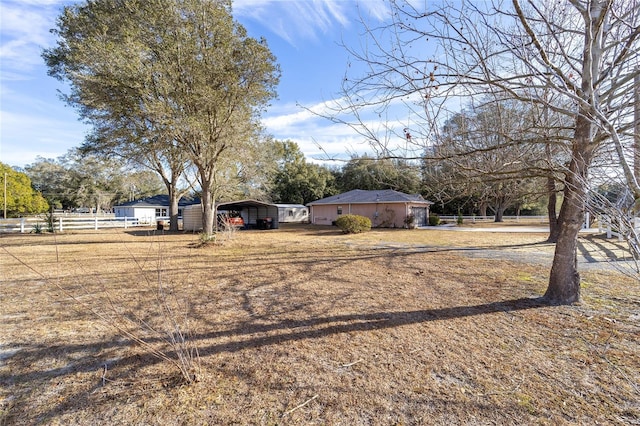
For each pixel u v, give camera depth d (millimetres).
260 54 10016
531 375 2523
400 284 5594
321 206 27047
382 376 2545
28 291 5230
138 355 2975
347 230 17484
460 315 3975
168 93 9781
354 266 7371
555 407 2102
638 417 1991
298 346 3135
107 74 9320
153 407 2166
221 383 2475
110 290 5277
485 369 2629
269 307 4387
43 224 17953
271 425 1966
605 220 1677
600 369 2604
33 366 2762
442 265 7309
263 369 2688
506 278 5898
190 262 8047
